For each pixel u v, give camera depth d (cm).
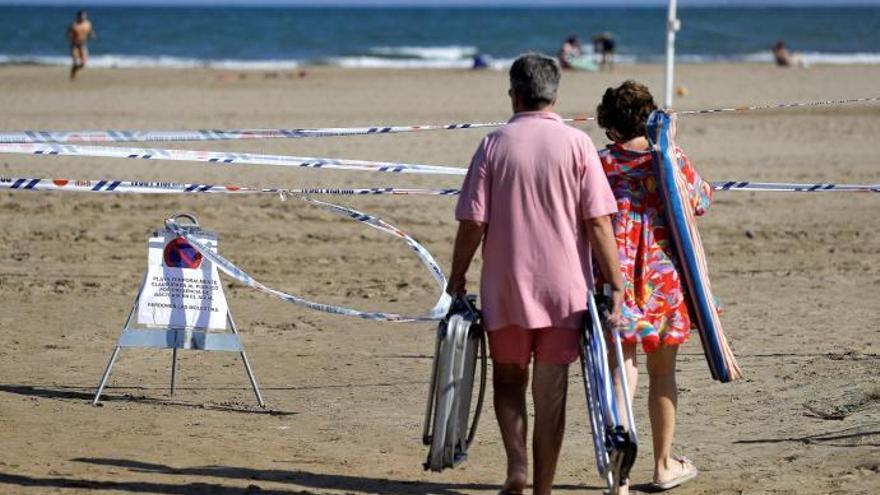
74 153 2258
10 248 3953
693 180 1750
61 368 2597
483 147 1588
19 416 2173
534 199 1559
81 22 10388
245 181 5125
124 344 2295
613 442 1497
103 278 3575
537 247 1561
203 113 7488
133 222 4381
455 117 7531
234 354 2781
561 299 1561
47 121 6844
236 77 11069
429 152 5978
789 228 4494
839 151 6266
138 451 1969
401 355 2781
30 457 1888
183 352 2789
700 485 1841
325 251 4012
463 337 1555
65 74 11144
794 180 5406
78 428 2109
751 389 2406
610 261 1570
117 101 8206
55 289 3406
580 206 1568
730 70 13338
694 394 2397
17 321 3028
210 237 2312
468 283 3559
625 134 1750
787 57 14488
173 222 2305
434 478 1894
